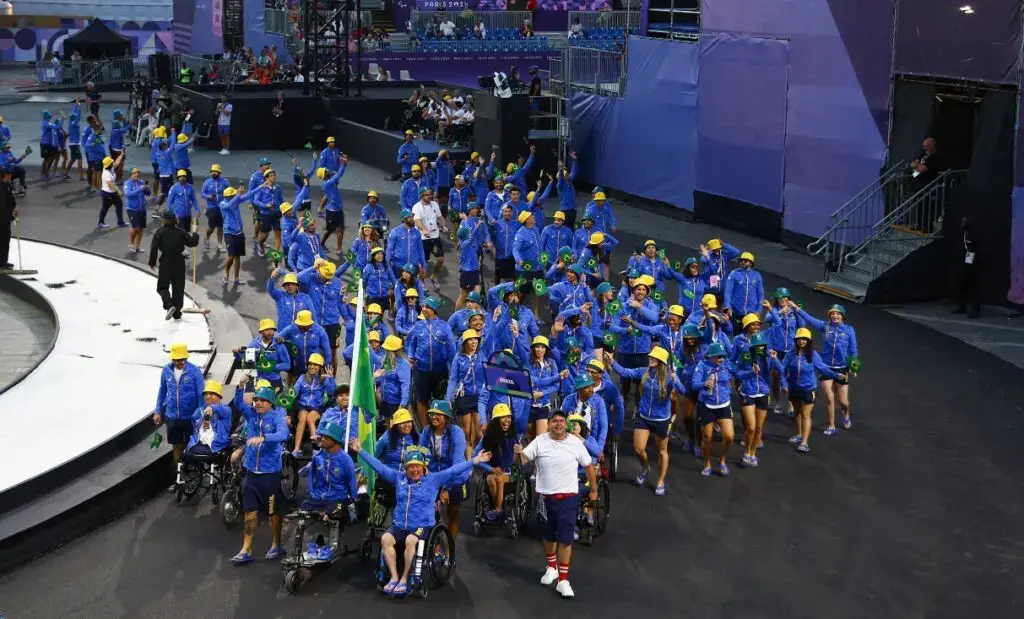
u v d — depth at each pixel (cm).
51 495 1422
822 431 1784
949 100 2588
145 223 2773
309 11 4678
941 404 1905
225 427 1494
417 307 1864
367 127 4184
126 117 4809
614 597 1259
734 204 3256
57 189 3566
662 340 1762
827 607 1239
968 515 1478
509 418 1365
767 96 3072
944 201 2553
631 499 1527
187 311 2236
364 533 1420
